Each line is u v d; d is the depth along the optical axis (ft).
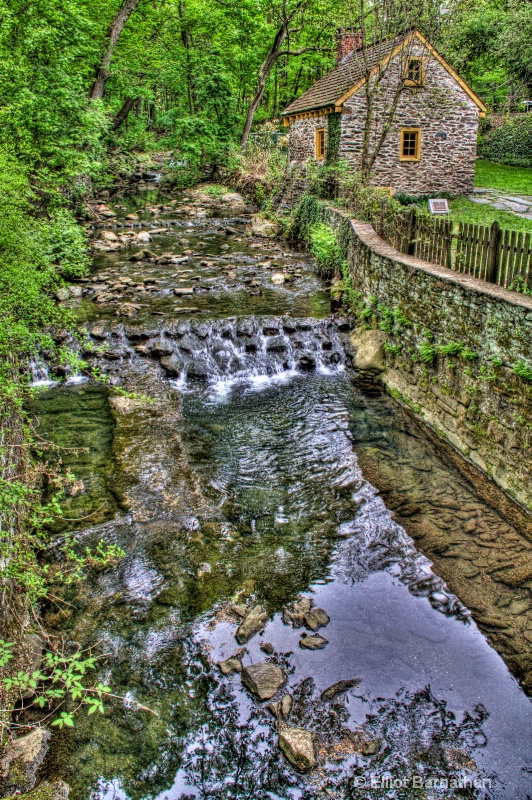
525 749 14.20
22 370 29.30
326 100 67.51
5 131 40.70
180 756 13.93
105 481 23.98
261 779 13.50
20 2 46.68
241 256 58.75
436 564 20.17
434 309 28.81
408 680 15.93
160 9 98.27
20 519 18.72
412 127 66.74
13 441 20.70
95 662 16.12
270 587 19.04
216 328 37.93
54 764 13.51
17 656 14.80
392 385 33.96
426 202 65.46
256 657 16.51
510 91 90.48
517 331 22.27
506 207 59.98
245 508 23.06
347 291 42.75
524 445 22.18
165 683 15.65
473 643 17.11
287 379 36.35
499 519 22.34
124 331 37.09
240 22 97.45
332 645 16.96
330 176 62.95
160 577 19.24
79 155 49.78
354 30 64.28
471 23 82.58
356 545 21.11
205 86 98.27
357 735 14.46
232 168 98.94
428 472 25.68
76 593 18.43
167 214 80.12
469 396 25.98
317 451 27.55
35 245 25.49
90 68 71.97
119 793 13.07
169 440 27.61
